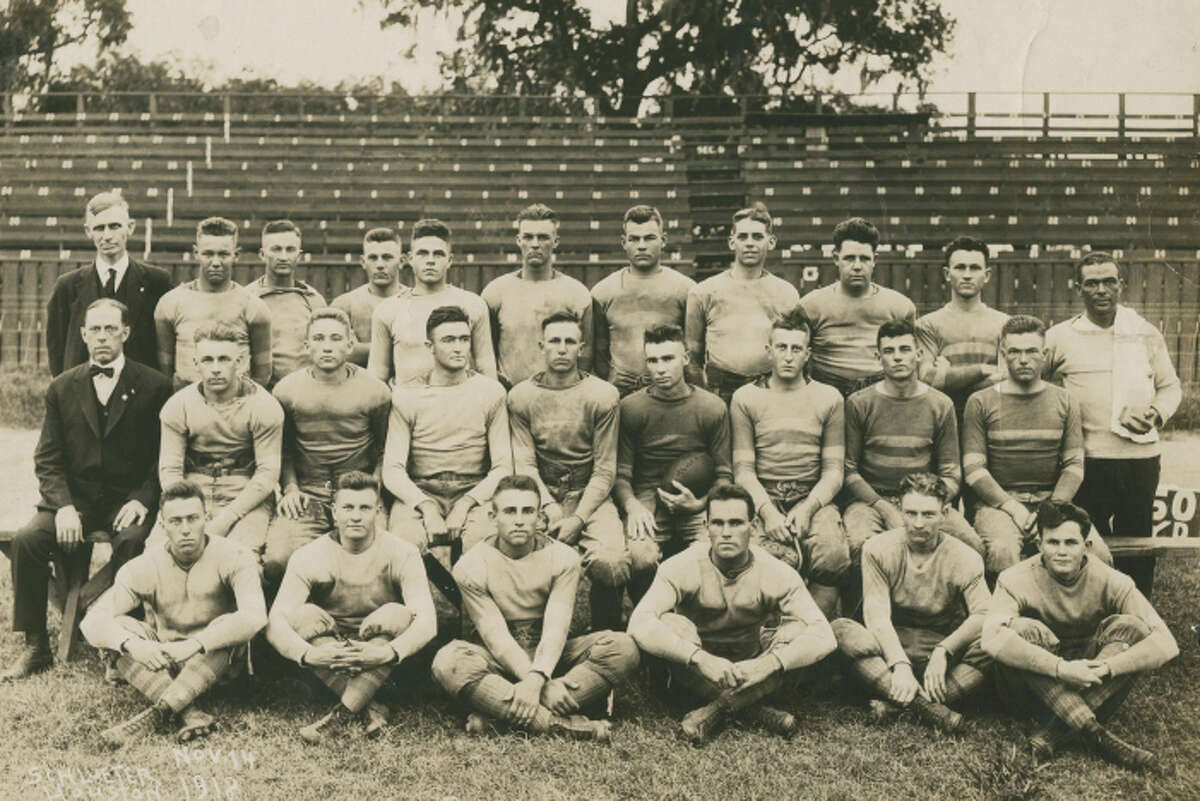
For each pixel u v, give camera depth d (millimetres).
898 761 4133
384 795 3842
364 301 6496
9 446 10500
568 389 5266
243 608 4480
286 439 5297
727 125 18344
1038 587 4523
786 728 4352
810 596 4594
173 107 20109
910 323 5223
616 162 17188
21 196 16125
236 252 5684
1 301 13141
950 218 15898
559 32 20641
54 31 19750
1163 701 4695
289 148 17141
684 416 5312
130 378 5277
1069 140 16484
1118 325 5574
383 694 4551
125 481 5293
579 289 5887
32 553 4977
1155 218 15688
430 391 5246
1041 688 4277
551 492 5316
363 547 4629
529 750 4180
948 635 4730
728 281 5828
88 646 5258
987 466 5344
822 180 16688
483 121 18031
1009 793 3916
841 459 5258
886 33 20000
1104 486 5555
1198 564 6617
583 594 6109
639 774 4016
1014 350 5180
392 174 16750
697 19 20375
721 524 4445
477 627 4527
